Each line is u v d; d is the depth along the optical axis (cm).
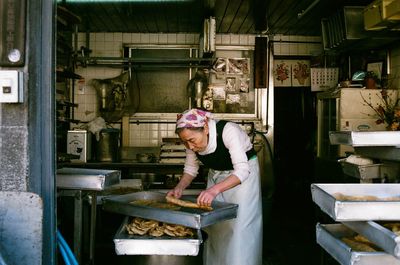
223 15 623
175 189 325
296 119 866
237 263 321
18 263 222
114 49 725
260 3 561
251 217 325
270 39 738
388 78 589
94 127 648
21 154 233
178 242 238
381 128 554
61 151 627
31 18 234
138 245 239
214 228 331
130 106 704
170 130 720
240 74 728
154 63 707
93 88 711
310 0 550
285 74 750
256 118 725
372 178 345
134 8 589
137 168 651
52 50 244
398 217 223
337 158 575
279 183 859
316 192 264
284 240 543
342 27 546
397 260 211
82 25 684
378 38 526
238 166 291
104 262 428
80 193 311
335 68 700
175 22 666
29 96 233
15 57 232
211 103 701
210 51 623
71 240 433
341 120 560
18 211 222
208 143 307
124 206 275
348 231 270
